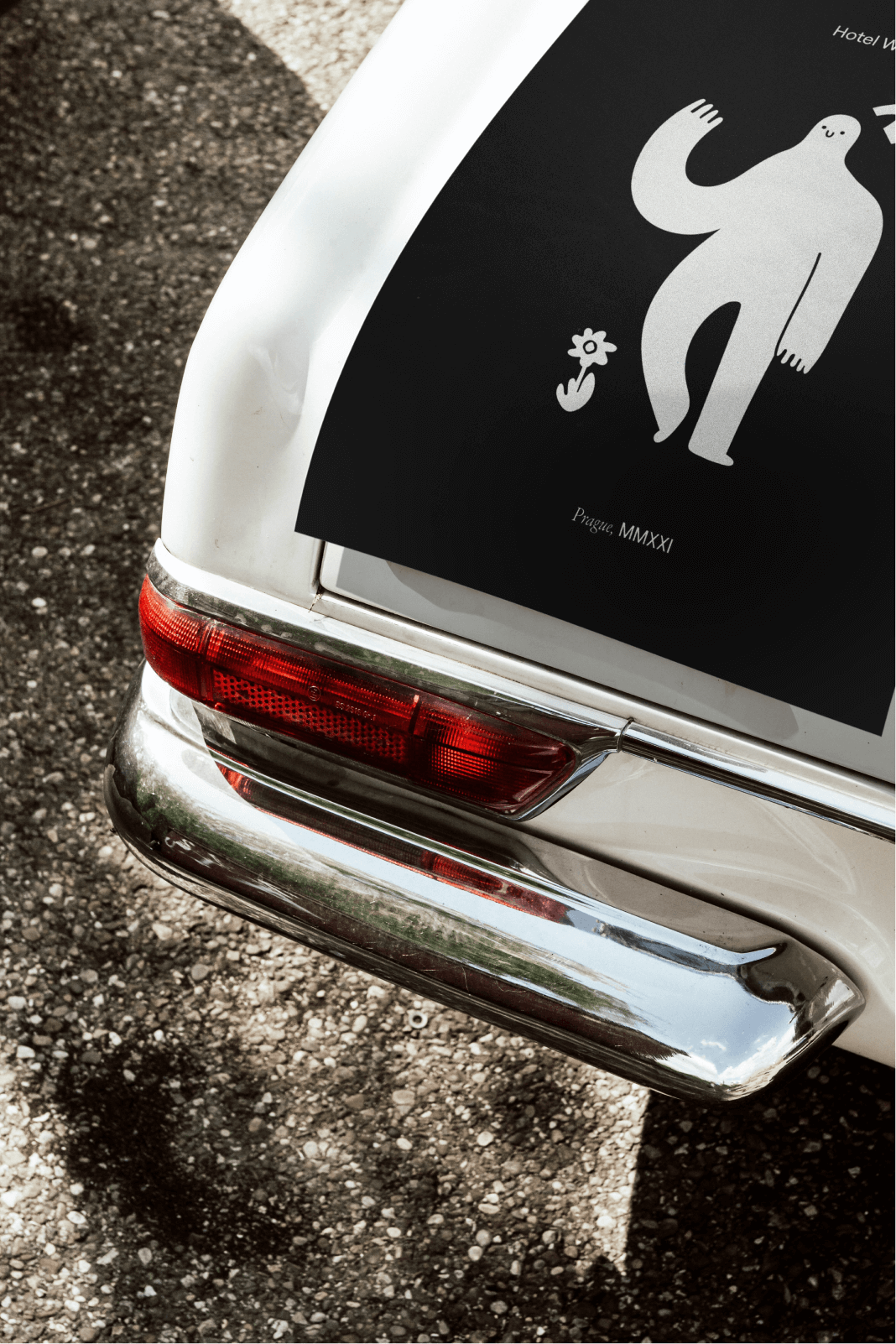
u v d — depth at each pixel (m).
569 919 1.44
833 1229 1.95
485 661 1.35
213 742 1.58
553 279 1.31
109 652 2.70
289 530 1.38
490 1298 1.90
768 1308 1.88
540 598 1.30
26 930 2.28
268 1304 1.89
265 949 2.28
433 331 1.32
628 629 1.29
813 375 1.24
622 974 1.41
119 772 1.63
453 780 1.43
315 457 1.35
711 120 1.35
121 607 2.78
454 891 1.47
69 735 2.56
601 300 1.29
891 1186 1.99
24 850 2.39
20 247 3.50
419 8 1.55
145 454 3.06
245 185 3.68
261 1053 2.15
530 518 1.29
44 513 2.93
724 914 1.42
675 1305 1.89
